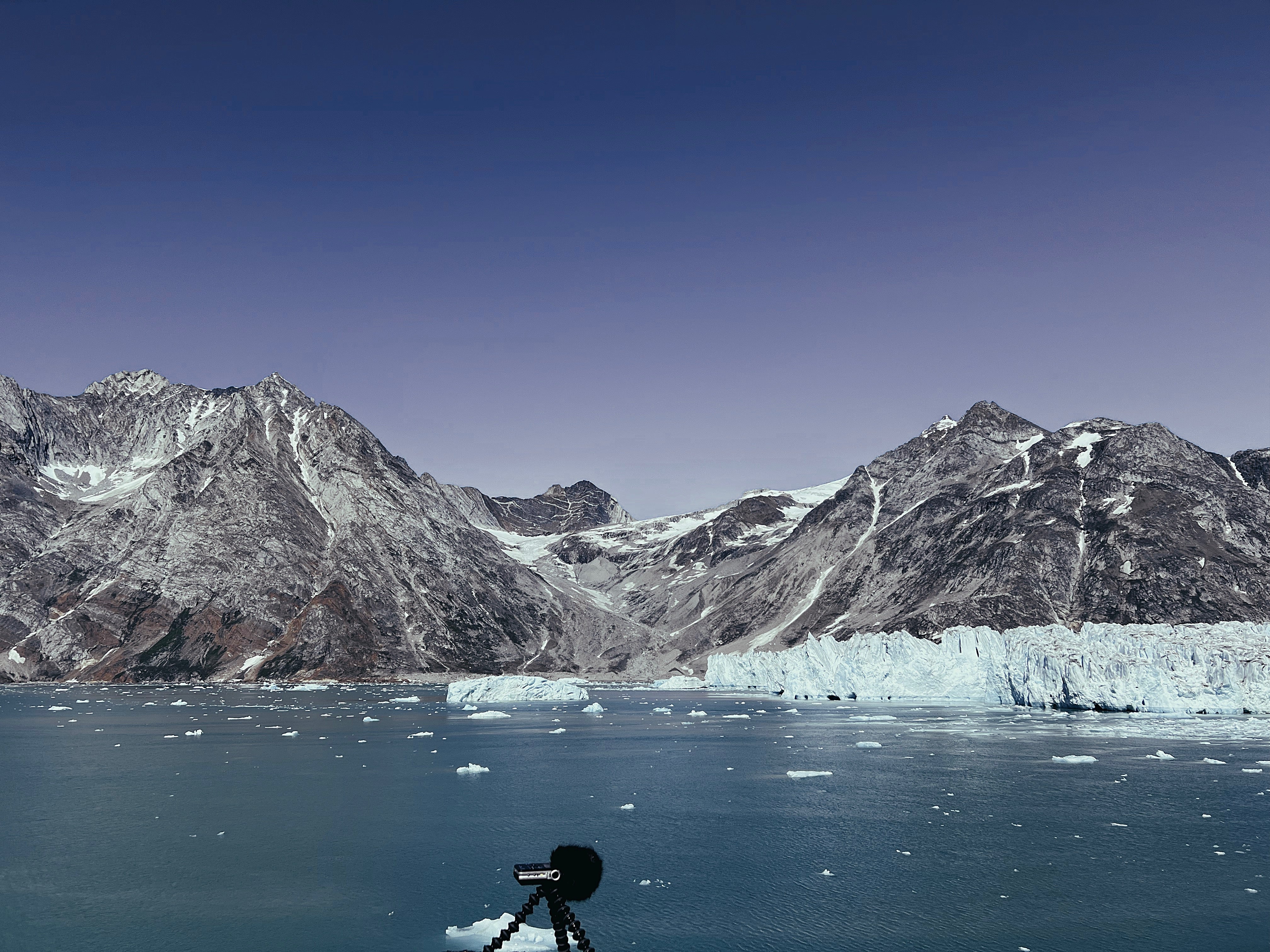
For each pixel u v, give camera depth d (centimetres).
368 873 4403
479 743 9225
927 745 8644
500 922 3709
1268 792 6091
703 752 8369
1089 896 4003
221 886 4203
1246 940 3497
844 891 4094
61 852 4772
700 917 3784
